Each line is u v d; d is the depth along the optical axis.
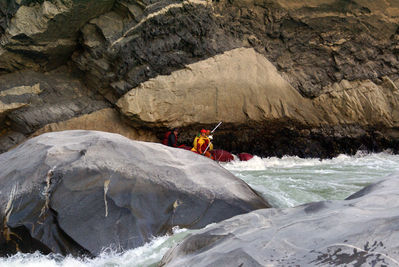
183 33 9.88
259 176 6.36
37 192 3.43
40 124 9.45
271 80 10.59
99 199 3.41
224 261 1.71
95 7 9.12
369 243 1.54
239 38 10.62
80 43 9.70
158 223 3.43
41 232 3.23
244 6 10.61
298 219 2.09
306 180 5.92
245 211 3.69
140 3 9.23
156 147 4.25
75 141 4.02
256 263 1.62
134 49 9.55
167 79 9.88
